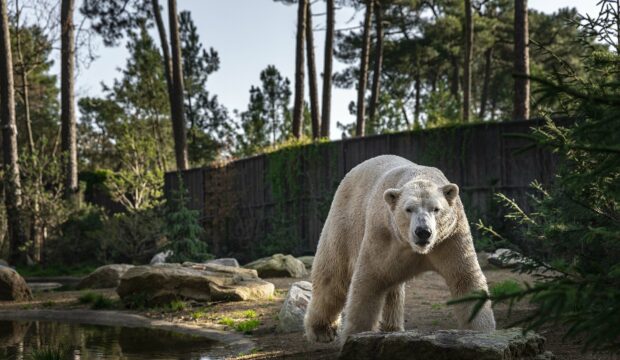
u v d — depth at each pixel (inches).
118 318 371.6
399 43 1528.1
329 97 906.7
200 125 1501.0
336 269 223.1
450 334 174.6
